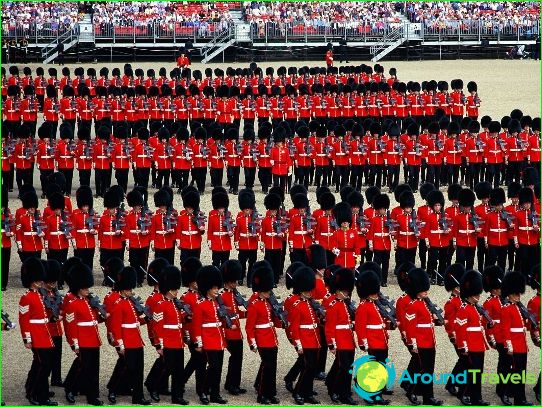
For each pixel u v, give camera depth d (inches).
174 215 3061.0
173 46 7628.0
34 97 5098.4
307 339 2241.6
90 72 5674.2
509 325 2257.6
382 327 2242.9
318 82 5620.1
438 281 3078.2
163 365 2235.5
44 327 2188.7
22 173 4001.0
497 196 3090.6
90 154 3978.8
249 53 7696.9
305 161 4067.4
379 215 3063.5
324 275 2519.7
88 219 3034.0
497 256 3105.3
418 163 4057.6
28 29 7480.3
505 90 6161.4
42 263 2308.1
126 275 2215.8
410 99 5073.8
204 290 2236.7
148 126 4923.7
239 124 5014.8
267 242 3021.7
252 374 2422.5
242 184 4276.6
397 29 7800.2
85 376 2207.2
